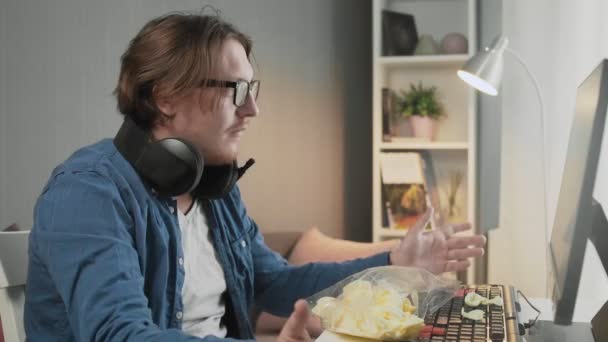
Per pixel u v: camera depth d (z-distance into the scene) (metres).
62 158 2.09
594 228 1.29
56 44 2.05
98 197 1.17
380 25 3.34
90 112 2.19
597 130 1.09
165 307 1.30
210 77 1.30
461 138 3.45
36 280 1.23
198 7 2.64
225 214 1.54
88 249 1.10
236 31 1.38
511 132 3.47
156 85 1.31
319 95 3.41
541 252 3.47
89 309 1.03
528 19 3.42
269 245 2.79
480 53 2.74
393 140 3.35
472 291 1.48
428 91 3.38
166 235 1.31
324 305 1.12
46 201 1.17
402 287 1.22
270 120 3.05
